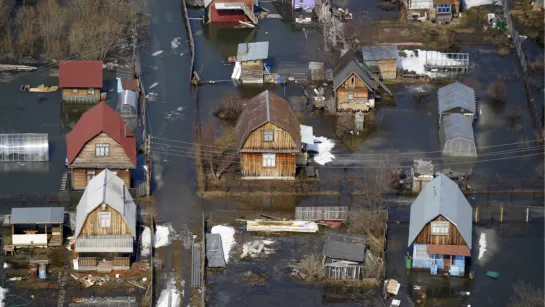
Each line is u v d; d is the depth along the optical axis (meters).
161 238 92.56
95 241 86.81
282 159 101.19
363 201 98.88
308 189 100.62
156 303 84.38
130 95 114.69
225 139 108.88
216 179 101.69
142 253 90.19
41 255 89.50
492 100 118.75
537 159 107.19
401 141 110.12
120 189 90.31
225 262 89.81
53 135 110.12
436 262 88.75
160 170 103.31
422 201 90.88
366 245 91.56
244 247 91.44
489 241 93.94
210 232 93.62
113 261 87.94
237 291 86.25
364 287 86.94
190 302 84.81
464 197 93.50
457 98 113.12
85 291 85.44
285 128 99.12
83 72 115.69
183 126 112.50
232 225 94.94
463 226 87.94
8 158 104.25
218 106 115.06
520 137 111.50
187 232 93.69
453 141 106.75
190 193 99.69
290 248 91.81
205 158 105.00
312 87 121.19
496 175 104.12
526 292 86.50
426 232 87.69
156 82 122.25
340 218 95.06
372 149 108.44
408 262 89.25
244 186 100.88
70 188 99.88
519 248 93.12
